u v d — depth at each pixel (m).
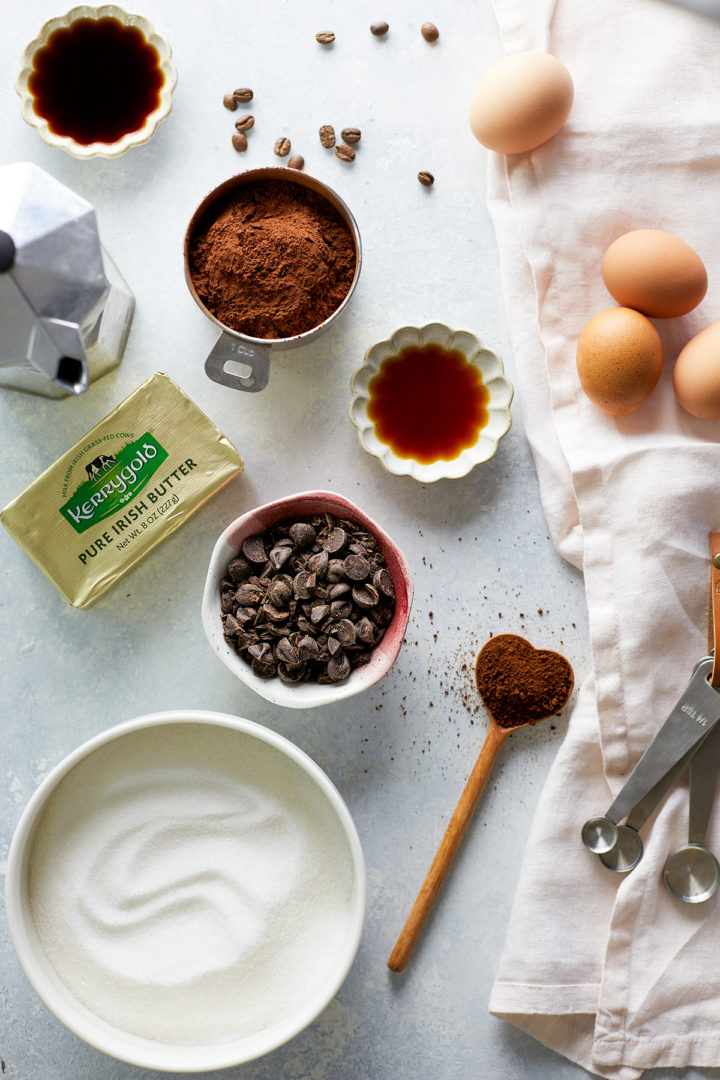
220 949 0.76
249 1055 0.72
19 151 0.80
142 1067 0.78
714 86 0.76
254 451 0.80
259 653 0.74
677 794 0.76
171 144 0.80
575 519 0.78
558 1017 0.78
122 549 0.77
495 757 0.78
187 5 0.79
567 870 0.77
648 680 0.76
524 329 0.78
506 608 0.79
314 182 0.75
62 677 0.80
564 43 0.77
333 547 0.75
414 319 0.80
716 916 0.76
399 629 0.74
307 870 0.76
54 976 0.75
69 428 0.80
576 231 0.77
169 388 0.76
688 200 0.77
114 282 0.76
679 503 0.75
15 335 0.66
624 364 0.73
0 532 0.80
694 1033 0.76
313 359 0.80
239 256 0.74
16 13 0.79
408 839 0.79
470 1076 0.78
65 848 0.77
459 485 0.80
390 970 0.79
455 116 0.80
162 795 0.77
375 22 0.79
